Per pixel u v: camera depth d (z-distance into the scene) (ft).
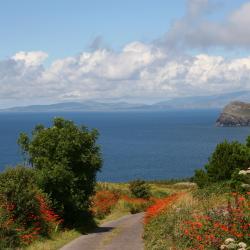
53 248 75.31
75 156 105.50
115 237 87.81
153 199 180.14
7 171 86.22
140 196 191.62
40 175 98.48
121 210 155.74
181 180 302.66
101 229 106.73
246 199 59.11
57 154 103.71
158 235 69.77
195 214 66.03
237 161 87.10
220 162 88.53
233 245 40.27
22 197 81.10
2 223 74.18
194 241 53.88
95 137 109.91
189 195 82.99
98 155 109.91
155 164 505.66
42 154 104.32
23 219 80.79
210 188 80.53
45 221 89.20
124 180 393.29
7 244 71.61
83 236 93.91
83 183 107.86
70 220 109.09
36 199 86.22
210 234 51.49
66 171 100.63
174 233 62.75
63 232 95.30
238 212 52.39
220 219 55.11
